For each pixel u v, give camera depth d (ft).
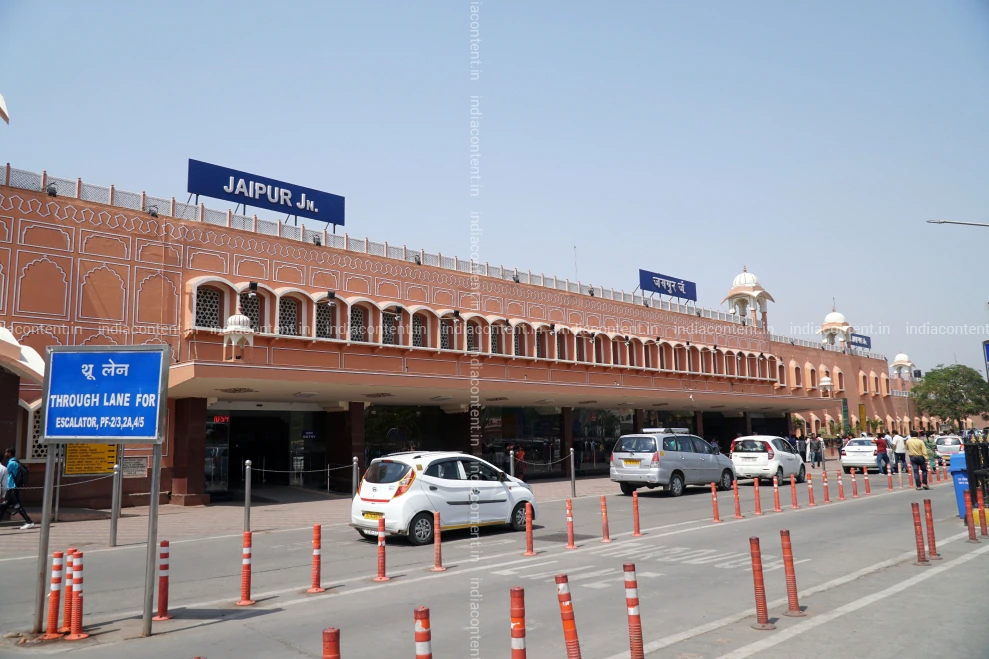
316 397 82.53
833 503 66.13
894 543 42.42
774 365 164.35
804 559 37.93
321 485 87.92
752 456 86.48
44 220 65.10
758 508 58.08
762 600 24.77
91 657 22.40
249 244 79.05
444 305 98.22
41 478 62.64
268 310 78.89
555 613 27.02
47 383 26.45
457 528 45.96
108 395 25.93
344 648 22.85
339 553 41.63
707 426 154.71
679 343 135.64
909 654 21.53
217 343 75.05
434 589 31.53
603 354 119.96
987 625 24.39
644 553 40.11
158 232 72.23
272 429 86.07
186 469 69.97
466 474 47.57
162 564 27.32
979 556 37.22
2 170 63.31
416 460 45.47
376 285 90.43
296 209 84.89
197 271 74.64
